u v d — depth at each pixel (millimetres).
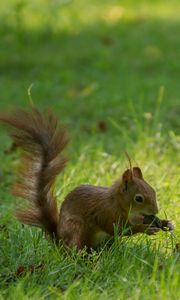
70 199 9188
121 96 17656
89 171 12039
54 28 24250
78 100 17656
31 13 25328
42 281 8555
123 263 8680
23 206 10117
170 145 13828
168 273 8281
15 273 8773
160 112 16328
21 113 9586
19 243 9461
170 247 9211
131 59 21484
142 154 13188
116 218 8883
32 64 21047
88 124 16125
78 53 22094
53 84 18938
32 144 9469
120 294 7965
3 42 23047
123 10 27609
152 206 8766
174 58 21469
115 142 14617
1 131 14703
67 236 9070
